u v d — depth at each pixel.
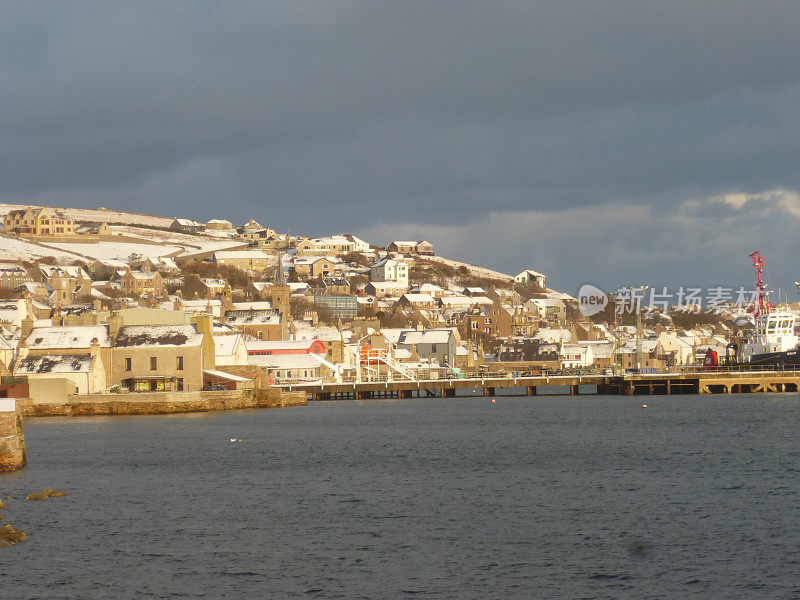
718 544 67.88
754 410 169.50
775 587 58.78
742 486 88.12
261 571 63.31
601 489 88.25
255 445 123.44
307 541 70.38
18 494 87.94
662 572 62.03
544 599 57.66
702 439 124.38
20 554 67.19
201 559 65.94
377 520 76.69
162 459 110.06
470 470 100.69
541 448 118.19
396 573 62.69
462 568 63.56
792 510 77.38
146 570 63.66
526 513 78.56
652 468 99.75
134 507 82.00
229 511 80.31
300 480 95.12
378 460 108.94
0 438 100.38
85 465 105.44
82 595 58.97
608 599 57.44
